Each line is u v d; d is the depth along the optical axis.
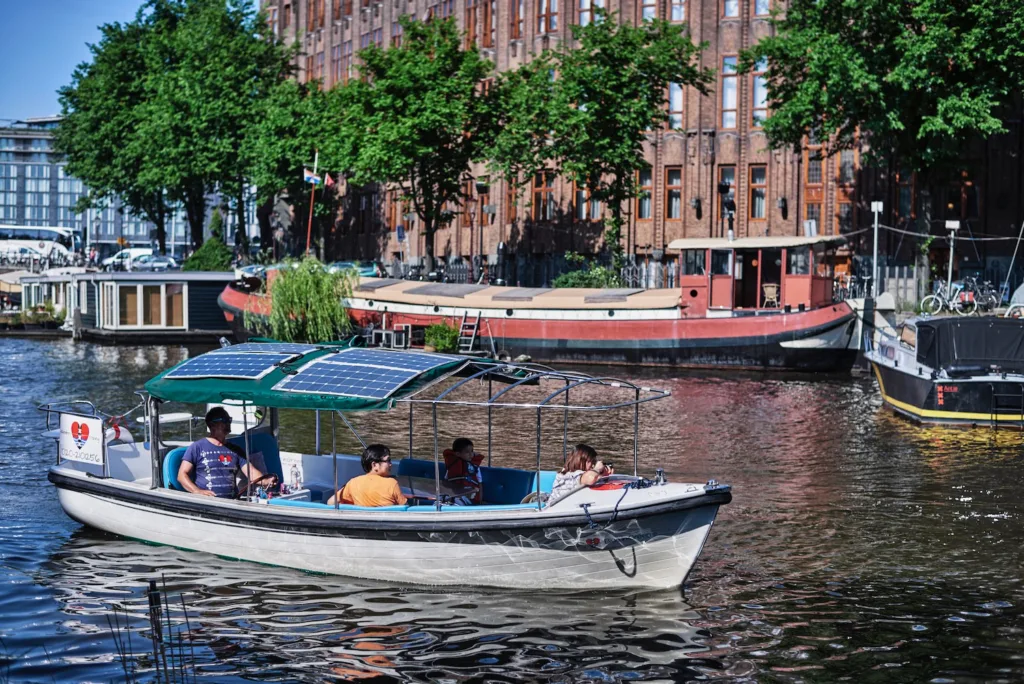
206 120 65.50
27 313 65.12
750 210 53.22
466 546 14.65
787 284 42.12
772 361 41.78
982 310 41.44
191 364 16.97
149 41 73.44
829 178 50.94
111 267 75.94
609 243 50.62
